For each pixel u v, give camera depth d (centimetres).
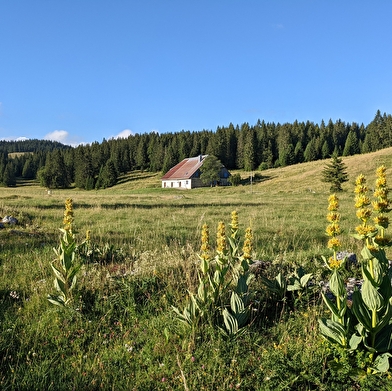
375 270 353
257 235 1230
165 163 10556
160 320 479
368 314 355
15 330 458
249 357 395
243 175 8225
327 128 11606
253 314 502
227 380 353
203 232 509
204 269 500
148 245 998
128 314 508
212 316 468
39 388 346
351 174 5584
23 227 1343
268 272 649
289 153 10112
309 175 6197
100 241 1042
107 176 10156
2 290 595
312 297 548
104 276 627
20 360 400
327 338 385
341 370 347
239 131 12988
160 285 597
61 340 439
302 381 351
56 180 10906
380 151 6800
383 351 361
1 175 11631
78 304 513
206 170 7512
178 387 349
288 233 1305
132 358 405
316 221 1652
